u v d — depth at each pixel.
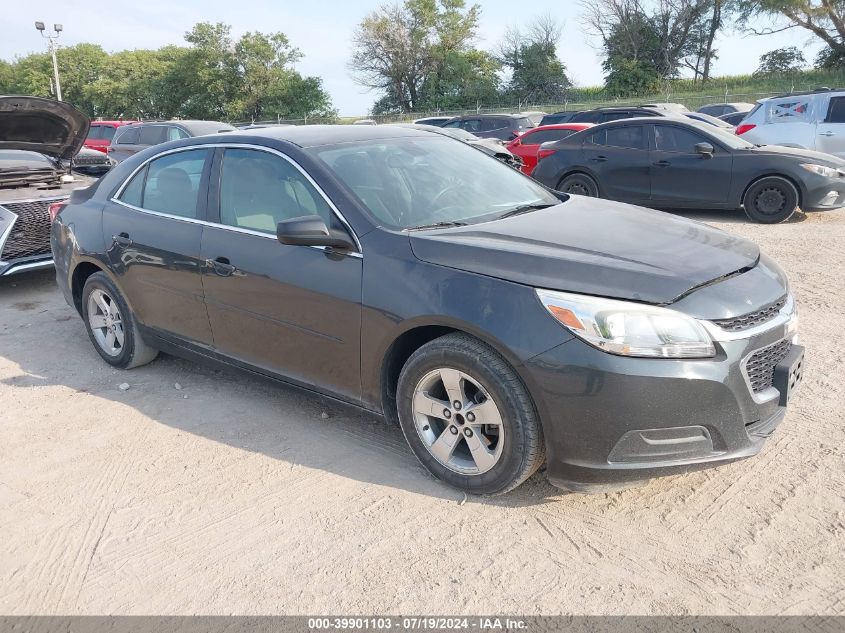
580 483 2.91
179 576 2.79
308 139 3.90
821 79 37.94
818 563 2.65
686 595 2.53
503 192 3.99
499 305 2.88
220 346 4.11
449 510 3.12
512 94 51.19
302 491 3.34
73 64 66.81
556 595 2.57
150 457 3.74
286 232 3.24
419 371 3.16
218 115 55.16
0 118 7.09
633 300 2.75
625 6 46.12
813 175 9.15
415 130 4.46
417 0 51.91
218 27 52.62
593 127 11.01
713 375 2.72
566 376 2.74
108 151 16.14
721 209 10.78
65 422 4.20
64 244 5.03
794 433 3.61
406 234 3.28
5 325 6.14
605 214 3.72
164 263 4.23
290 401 4.35
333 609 2.57
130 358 4.83
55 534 3.11
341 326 3.39
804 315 5.45
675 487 3.21
